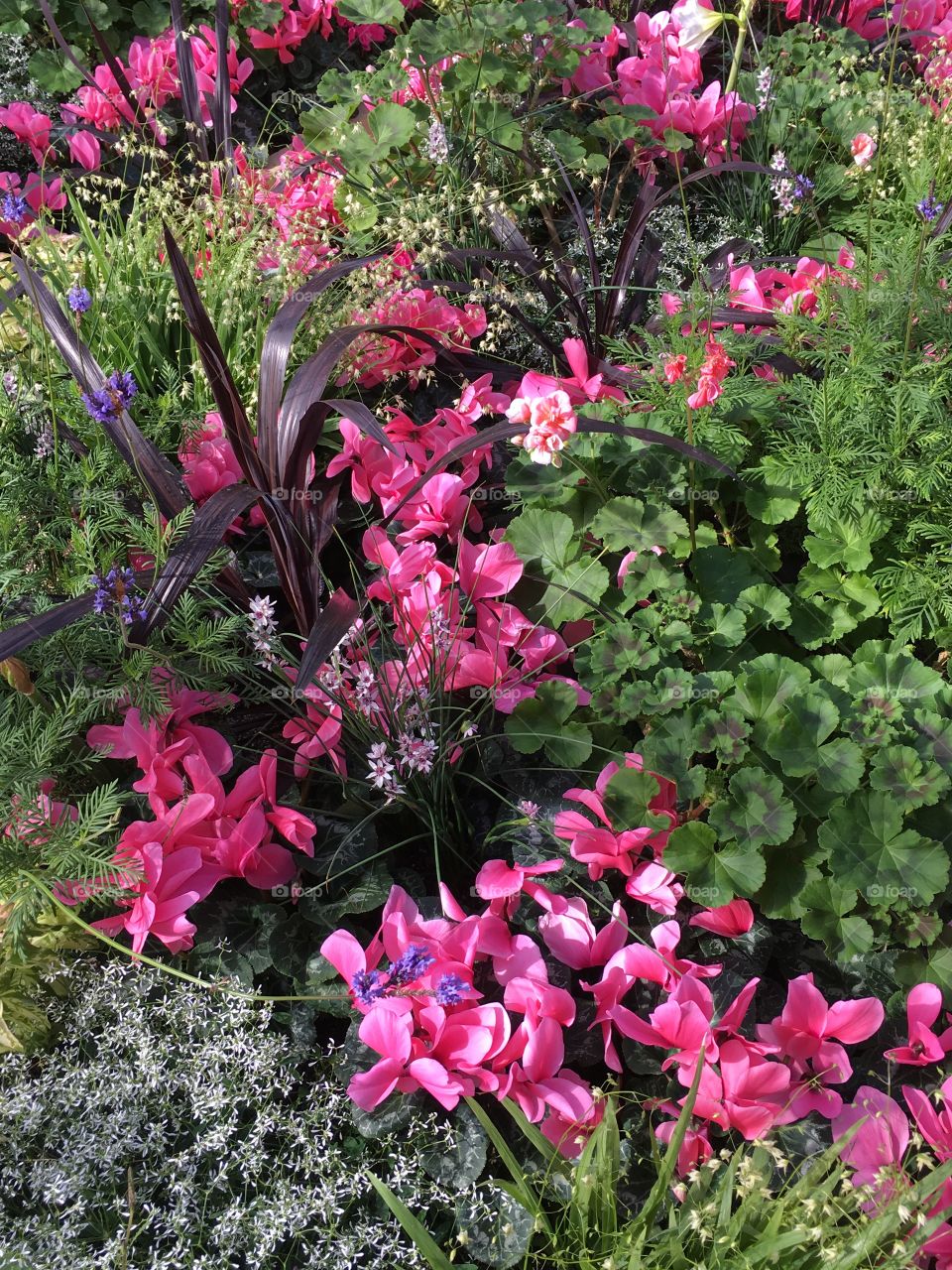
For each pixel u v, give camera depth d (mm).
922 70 4539
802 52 4371
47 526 2402
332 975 2109
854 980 2170
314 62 4648
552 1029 1921
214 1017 2021
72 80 4219
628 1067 2045
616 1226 1752
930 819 2188
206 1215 1850
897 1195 1695
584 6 4543
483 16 3449
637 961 2033
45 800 2049
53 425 2516
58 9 4324
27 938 1981
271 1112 1916
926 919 2125
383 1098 1835
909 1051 1987
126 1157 1894
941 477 2525
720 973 2148
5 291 3170
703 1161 1882
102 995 2043
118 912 2168
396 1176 1875
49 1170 1809
